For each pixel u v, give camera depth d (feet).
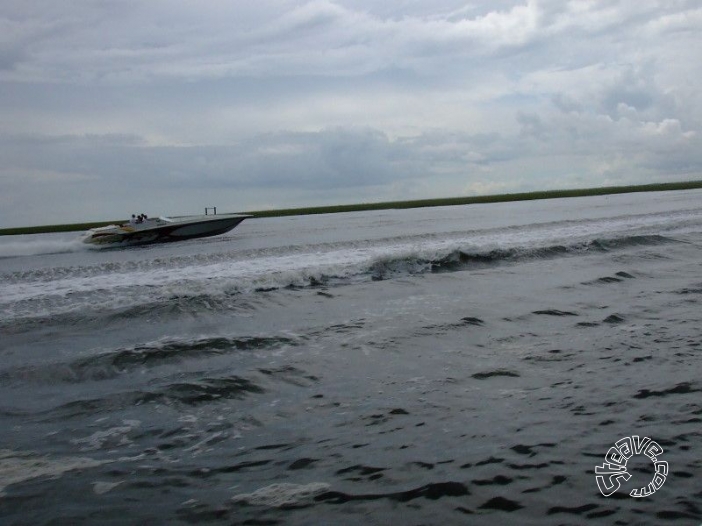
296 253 74.23
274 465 18.90
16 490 17.75
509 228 97.04
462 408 22.86
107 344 34.55
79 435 21.90
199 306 43.50
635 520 15.03
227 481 17.99
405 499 16.47
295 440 20.75
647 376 25.21
